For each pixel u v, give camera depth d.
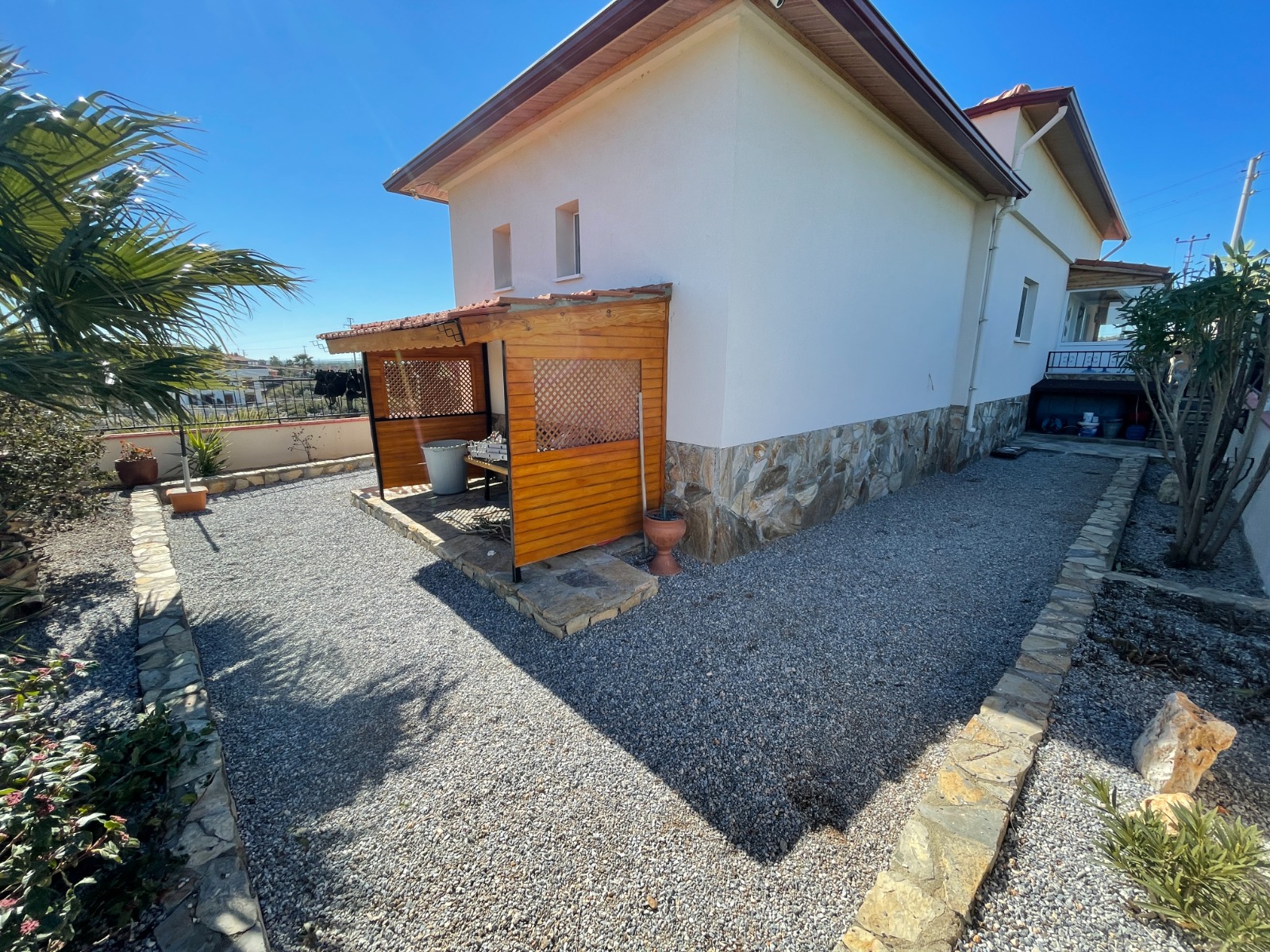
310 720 2.65
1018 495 6.90
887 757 2.38
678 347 4.48
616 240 4.90
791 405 4.96
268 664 3.16
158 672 2.92
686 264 4.28
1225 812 1.96
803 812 2.08
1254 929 1.38
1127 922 1.57
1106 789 1.83
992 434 9.87
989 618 3.63
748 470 4.62
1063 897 1.65
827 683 2.92
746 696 2.82
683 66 4.05
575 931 1.65
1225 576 4.14
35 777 1.47
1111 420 11.49
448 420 7.07
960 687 2.88
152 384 2.74
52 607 3.76
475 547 4.73
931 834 1.80
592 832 2.00
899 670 3.04
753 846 1.93
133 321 2.68
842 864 1.86
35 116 2.23
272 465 8.41
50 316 2.44
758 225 4.16
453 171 6.93
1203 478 4.15
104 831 1.71
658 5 3.50
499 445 4.86
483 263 7.01
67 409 2.54
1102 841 1.79
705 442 4.39
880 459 6.61
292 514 6.19
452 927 1.67
